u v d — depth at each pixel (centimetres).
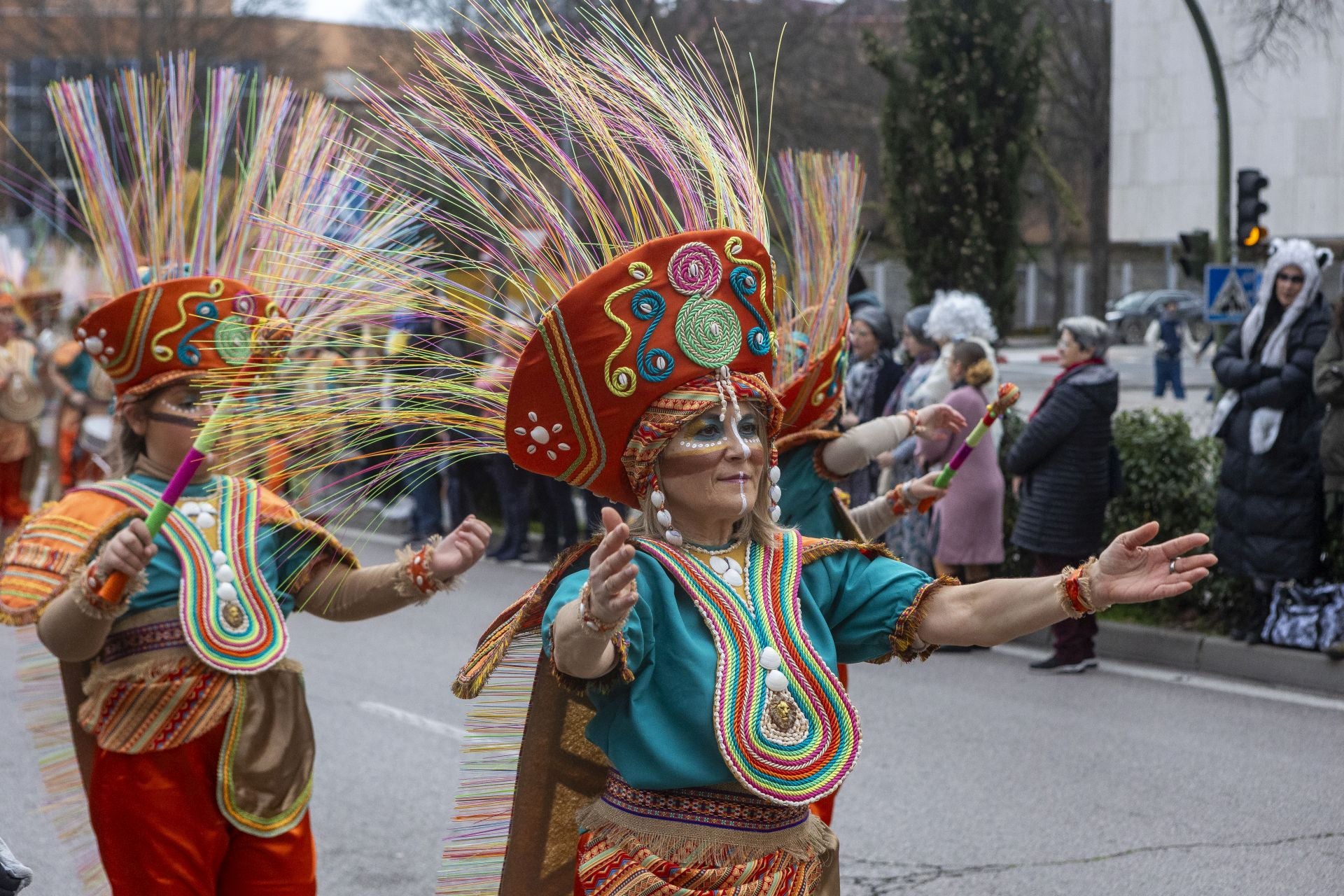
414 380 295
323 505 352
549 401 260
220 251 381
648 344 254
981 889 469
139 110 377
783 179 455
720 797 250
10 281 1051
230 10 2725
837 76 2275
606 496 272
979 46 1708
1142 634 784
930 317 833
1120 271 4806
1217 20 2767
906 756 612
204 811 323
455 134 289
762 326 264
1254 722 655
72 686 343
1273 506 704
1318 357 674
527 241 287
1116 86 3050
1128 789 562
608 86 290
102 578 308
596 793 275
